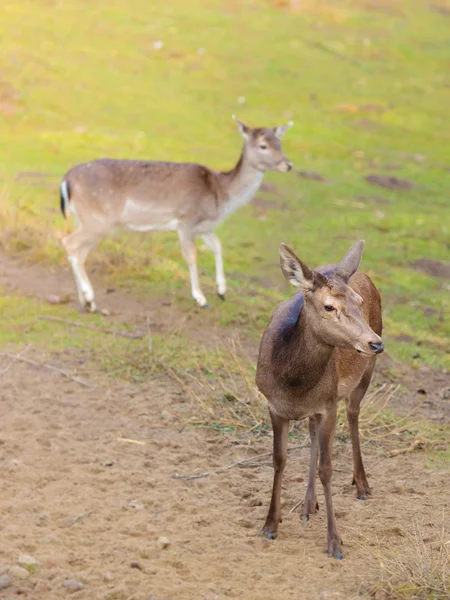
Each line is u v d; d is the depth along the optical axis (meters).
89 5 34.78
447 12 42.56
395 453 10.09
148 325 13.16
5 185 18.59
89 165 14.59
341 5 40.62
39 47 30.39
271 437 10.38
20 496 8.45
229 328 14.12
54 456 9.41
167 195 14.65
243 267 18.00
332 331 7.30
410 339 15.05
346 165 26.16
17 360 11.98
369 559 7.64
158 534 7.90
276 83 31.66
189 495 8.77
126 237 17.67
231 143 26.00
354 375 8.43
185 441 10.09
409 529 8.22
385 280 18.33
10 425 10.09
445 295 17.92
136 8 35.38
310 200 22.91
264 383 7.86
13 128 24.80
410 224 21.84
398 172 26.11
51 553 7.37
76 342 12.88
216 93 29.97
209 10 36.59
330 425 7.81
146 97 28.56
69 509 8.24
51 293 14.87
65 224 17.03
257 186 15.50
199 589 6.96
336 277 7.48
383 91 32.88
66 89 27.97
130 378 11.79
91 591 6.81
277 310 8.32
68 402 10.82
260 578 7.24
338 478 9.46
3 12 32.44
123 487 8.84
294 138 27.44
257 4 38.41
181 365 12.30
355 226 21.33
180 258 17.73
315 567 7.48
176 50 32.38
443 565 7.32
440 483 9.30
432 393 12.41
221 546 7.78
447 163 27.55
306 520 8.41
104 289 15.35
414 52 37.06
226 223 20.61
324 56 34.72
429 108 32.06
